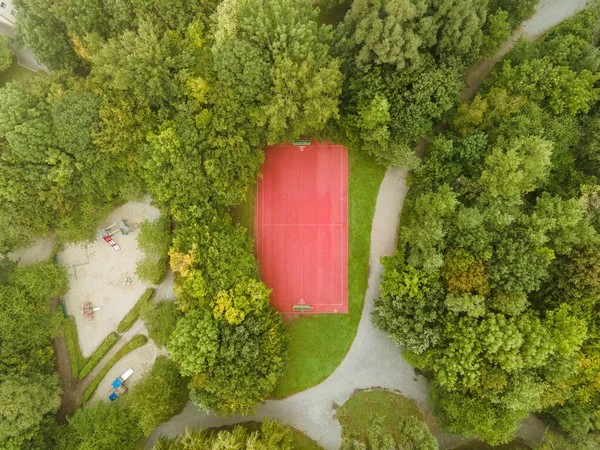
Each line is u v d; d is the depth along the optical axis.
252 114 36.91
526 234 35.47
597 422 36.34
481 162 39.00
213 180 39.06
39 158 36.47
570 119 38.47
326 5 42.16
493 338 33.00
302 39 34.72
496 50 40.34
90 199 40.75
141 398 38.09
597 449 36.22
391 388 42.81
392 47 33.75
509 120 38.28
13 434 36.22
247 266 39.12
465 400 36.72
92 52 36.97
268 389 38.16
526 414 36.69
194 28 36.50
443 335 36.53
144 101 36.94
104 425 38.59
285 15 34.25
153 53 34.94
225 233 39.66
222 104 36.56
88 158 37.09
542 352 33.47
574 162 40.75
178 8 36.97
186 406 42.62
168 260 43.22
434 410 40.09
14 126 35.16
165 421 42.44
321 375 43.06
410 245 39.66
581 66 38.53
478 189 37.72
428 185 40.28
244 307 37.72
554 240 35.91
